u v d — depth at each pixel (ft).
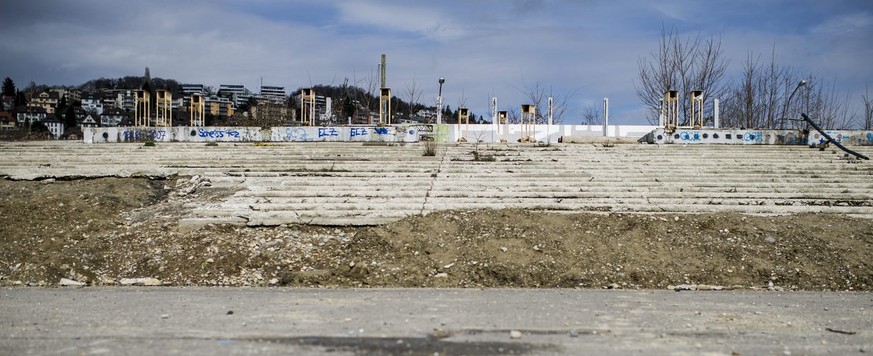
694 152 85.40
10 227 49.11
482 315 28.55
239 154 82.07
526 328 25.80
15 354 21.62
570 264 42.63
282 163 75.46
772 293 37.73
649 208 56.08
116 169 70.85
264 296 34.47
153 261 44.39
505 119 122.93
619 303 32.60
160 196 61.26
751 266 42.75
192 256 44.73
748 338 24.71
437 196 60.44
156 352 21.75
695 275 41.75
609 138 104.17
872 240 46.34
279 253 45.57
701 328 26.37
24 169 71.10
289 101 217.36
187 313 28.84
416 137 96.58
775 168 74.43
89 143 96.73
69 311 29.53
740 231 47.39
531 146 89.15
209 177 67.15
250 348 22.26
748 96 136.77
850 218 51.98
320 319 27.32
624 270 41.96
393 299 33.42
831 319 29.07
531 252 43.91
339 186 64.49
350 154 82.48
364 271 42.29
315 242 47.88
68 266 43.19
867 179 69.36
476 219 49.34
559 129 117.70
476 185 64.75
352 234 49.70
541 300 33.47
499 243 45.16
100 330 25.20
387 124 114.21
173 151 84.38
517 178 68.59
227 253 45.11
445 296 34.81
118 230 50.03
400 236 46.96
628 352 22.25
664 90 135.33
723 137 97.60
